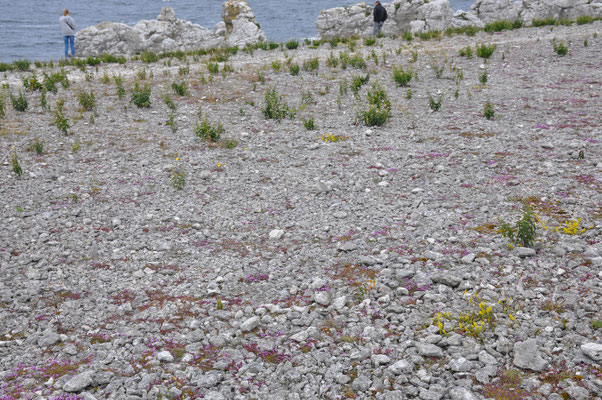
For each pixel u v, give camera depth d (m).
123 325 5.81
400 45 28.95
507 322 5.45
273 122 14.70
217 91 18.86
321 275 6.79
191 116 15.47
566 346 5.01
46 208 9.04
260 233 8.10
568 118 13.20
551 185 8.98
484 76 18.25
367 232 7.90
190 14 117.00
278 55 27.80
